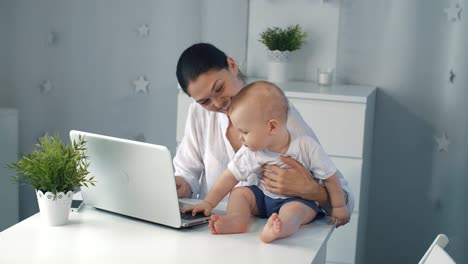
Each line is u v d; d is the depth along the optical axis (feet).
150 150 5.30
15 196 10.23
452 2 9.36
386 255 10.09
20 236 5.17
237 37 10.03
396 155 9.84
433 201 9.80
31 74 10.59
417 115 9.68
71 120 10.65
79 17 10.37
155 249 5.01
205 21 10.09
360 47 9.71
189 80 5.81
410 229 9.96
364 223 9.76
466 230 9.70
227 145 6.60
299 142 5.68
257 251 5.06
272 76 9.73
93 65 10.46
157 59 10.30
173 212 5.37
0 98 10.68
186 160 6.87
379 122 9.82
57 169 5.33
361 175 8.64
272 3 9.86
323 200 5.78
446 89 9.53
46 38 10.48
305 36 9.77
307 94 8.61
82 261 4.73
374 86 9.74
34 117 10.69
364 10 9.63
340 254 8.76
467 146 9.55
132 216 5.66
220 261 4.83
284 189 5.66
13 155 10.13
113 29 10.33
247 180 5.94
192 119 6.84
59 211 5.42
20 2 10.43
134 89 10.44
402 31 9.55
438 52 9.48
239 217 5.50
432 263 4.75
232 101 5.57
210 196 5.78
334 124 8.61
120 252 4.93
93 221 5.60
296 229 5.46
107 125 10.60
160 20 10.20
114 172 5.60
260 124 5.47
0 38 10.53
